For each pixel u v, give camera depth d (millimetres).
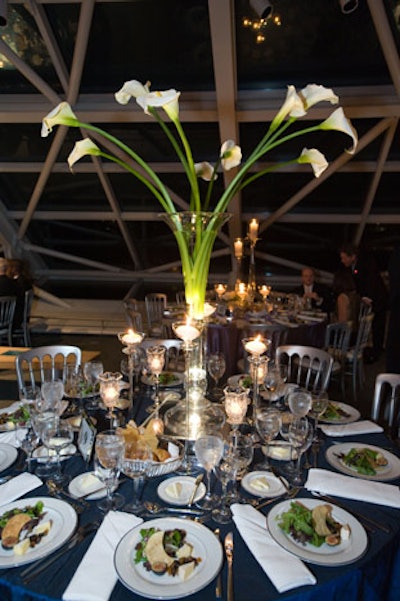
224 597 1067
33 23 4031
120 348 5664
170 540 1213
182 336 1796
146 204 6543
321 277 7070
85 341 5949
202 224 1771
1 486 1481
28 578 1121
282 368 2178
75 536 1269
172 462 1569
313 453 1755
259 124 4938
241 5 3771
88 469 1605
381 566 1251
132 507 1392
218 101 4309
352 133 1602
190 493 1465
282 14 3885
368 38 4016
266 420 1628
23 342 5676
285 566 1147
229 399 1606
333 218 6191
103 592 1067
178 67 4430
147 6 3941
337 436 1896
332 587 1116
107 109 4672
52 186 6309
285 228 6703
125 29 4129
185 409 1968
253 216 6238
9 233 7012
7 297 4883
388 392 4125
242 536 1267
